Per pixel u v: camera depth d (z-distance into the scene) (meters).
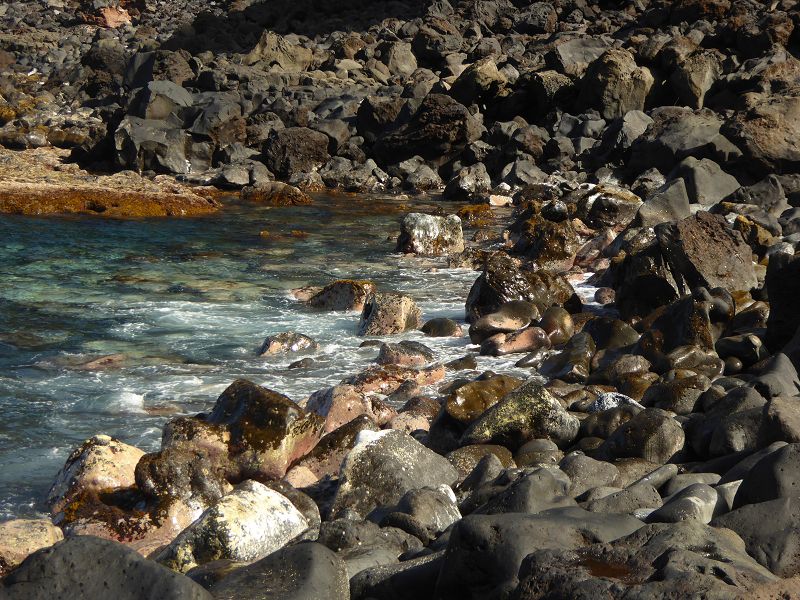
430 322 13.92
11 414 10.03
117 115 33.97
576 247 18.64
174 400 10.59
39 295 15.44
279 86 40.81
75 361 11.97
